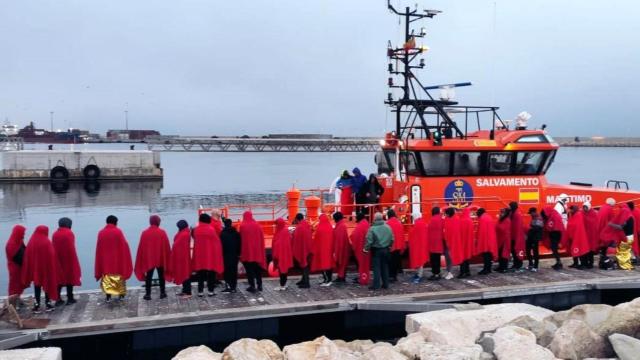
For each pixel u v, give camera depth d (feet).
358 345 30.76
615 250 44.42
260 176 234.79
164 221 109.19
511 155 45.47
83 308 33.27
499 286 37.83
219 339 32.37
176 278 34.91
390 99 47.55
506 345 25.75
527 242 42.57
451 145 43.60
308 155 485.15
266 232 45.37
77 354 30.96
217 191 170.81
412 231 39.09
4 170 163.43
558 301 38.32
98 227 100.42
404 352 27.22
